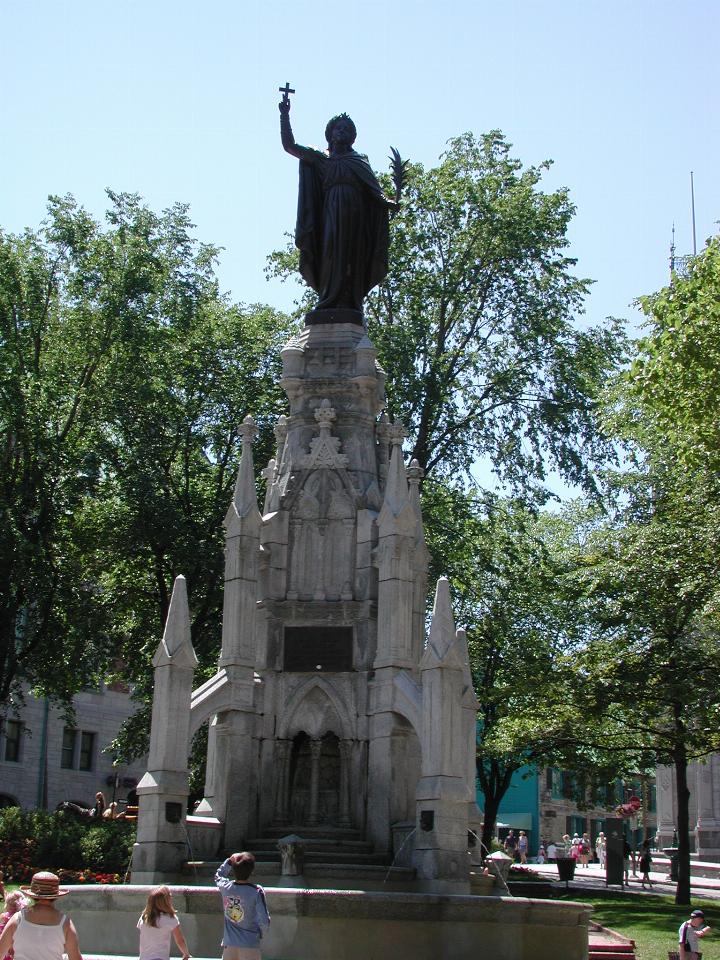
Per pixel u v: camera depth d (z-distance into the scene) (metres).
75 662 41.97
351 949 16.12
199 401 43.62
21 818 35.81
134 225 45.34
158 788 19.00
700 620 36.06
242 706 20.22
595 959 24.61
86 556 42.81
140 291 43.47
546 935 16.95
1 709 62.38
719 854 71.06
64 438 42.28
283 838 18.62
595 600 39.50
